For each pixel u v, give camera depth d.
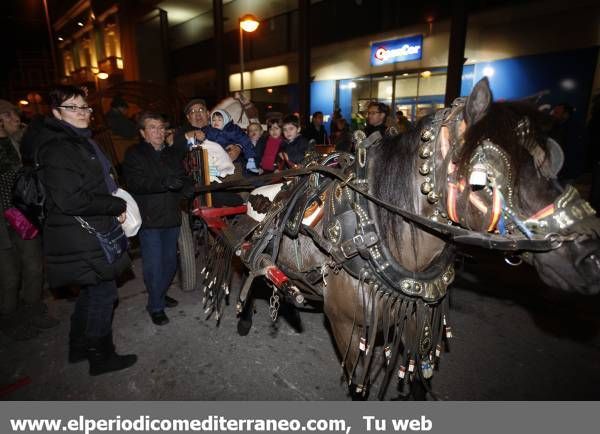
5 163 2.68
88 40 25.88
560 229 1.05
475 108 1.11
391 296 1.48
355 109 12.47
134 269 4.13
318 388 2.27
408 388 2.23
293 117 4.06
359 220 1.47
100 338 2.37
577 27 7.69
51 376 2.41
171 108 7.11
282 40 14.38
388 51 10.91
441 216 1.31
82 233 2.05
